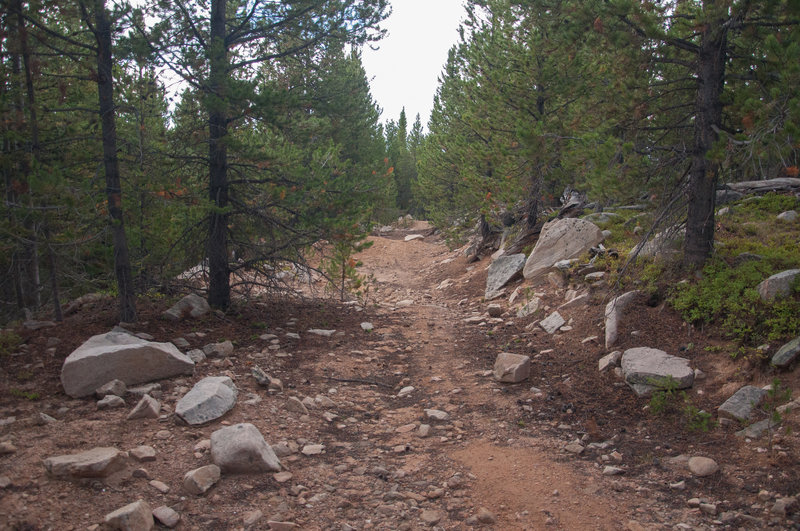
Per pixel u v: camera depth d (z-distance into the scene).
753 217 13.48
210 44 10.23
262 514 4.63
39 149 10.00
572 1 9.56
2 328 9.02
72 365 6.59
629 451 6.09
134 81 10.66
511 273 14.83
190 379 7.52
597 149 9.27
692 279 9.28
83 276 10.79
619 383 7.78
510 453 6.19
